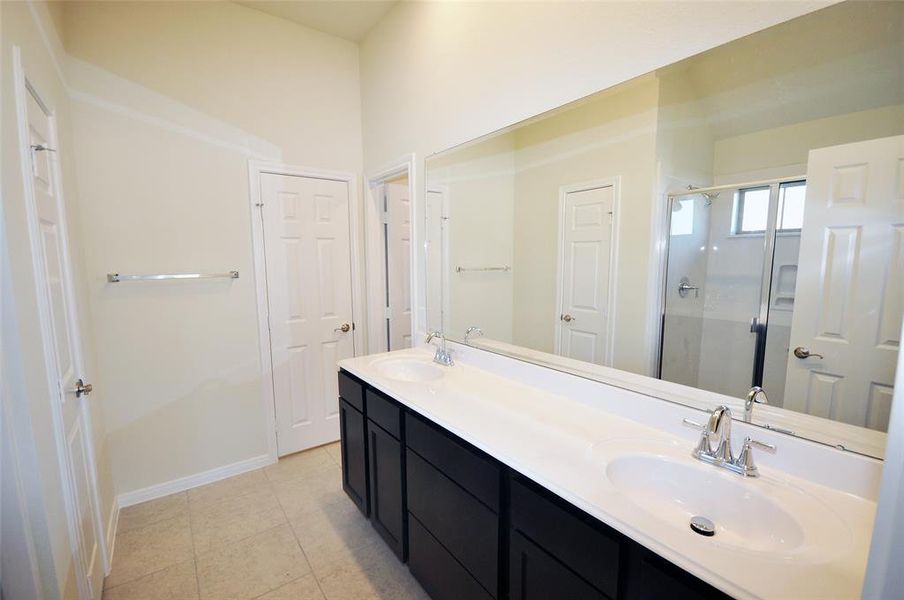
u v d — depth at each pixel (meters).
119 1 2.10
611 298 1.46
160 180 2.26
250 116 2.53
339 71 2.86
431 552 1.54
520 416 1.42
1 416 0.97
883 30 0.86
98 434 1.93
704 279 1.21
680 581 0.76
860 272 0.93
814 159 0.98
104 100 2.08
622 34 1.31
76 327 1.67
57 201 1.59
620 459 1.12
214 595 1.68
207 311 2.46
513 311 1.86
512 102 1.74
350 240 3.00
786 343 1.06
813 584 0.68
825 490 0.95
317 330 2.91
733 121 1.11
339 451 2.94
